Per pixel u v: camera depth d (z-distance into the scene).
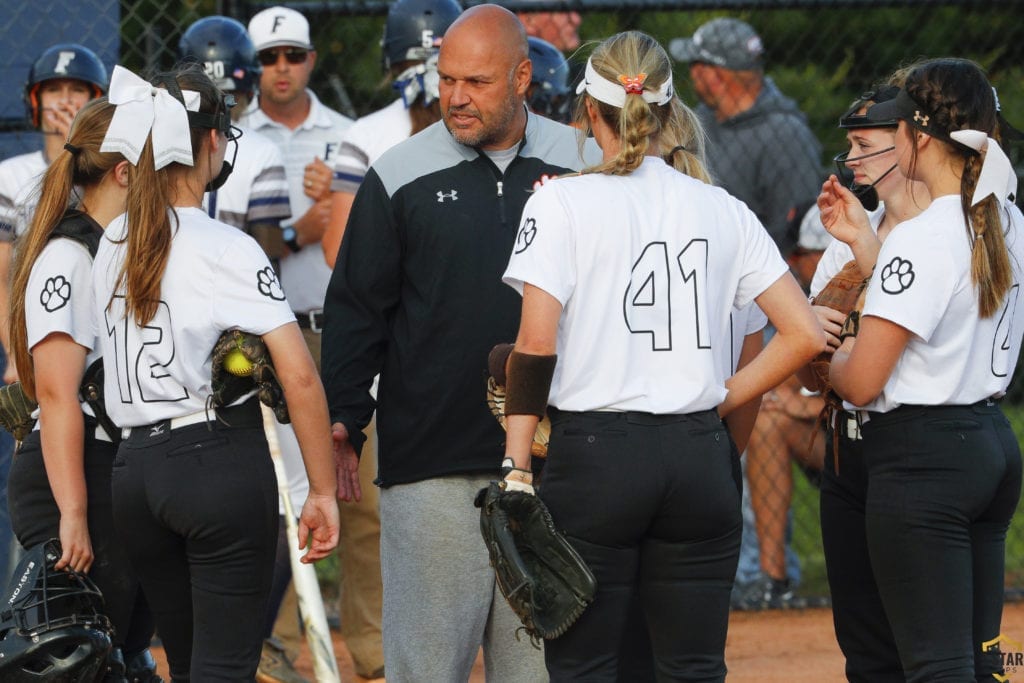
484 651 14.23
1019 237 12.59
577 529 11.02
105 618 12.58
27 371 12.75
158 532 11.98
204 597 11.91
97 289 12.14
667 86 11.59
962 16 36.59
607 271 11.10
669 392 11.10
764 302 11.68
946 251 11.95
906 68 13.25
